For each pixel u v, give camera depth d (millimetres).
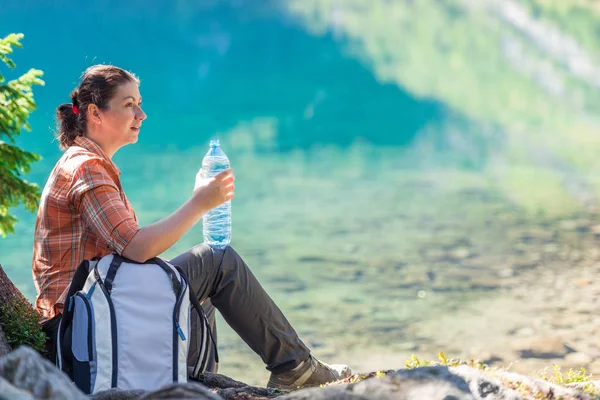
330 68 33531
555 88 29891
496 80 31250
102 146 3188
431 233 10789
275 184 15812
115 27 36969
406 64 33688
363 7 40594
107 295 2709
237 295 3225
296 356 3309
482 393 2254
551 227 10789
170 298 2756
